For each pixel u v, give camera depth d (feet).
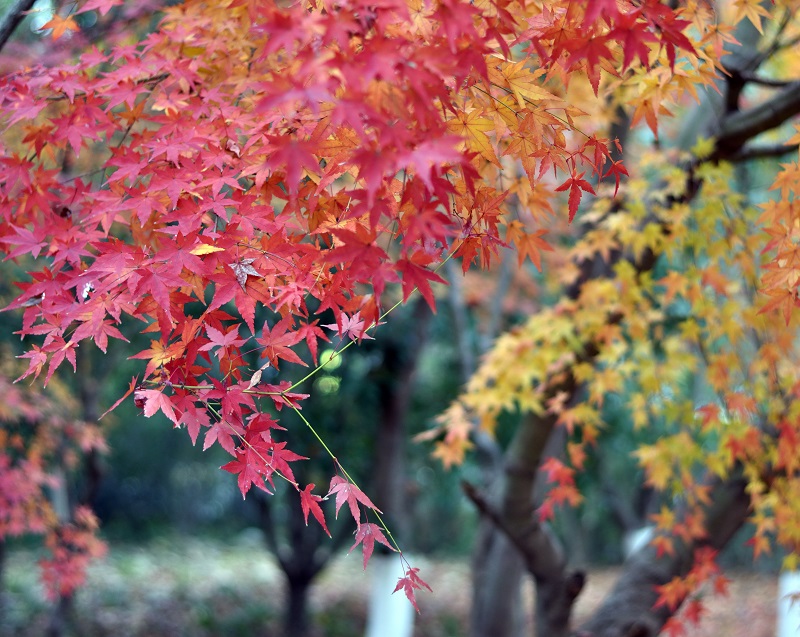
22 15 7.30
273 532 29.09
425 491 40.70
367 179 3.92
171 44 6.77
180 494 51.70
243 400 5.16
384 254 4.49
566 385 11.43
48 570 15.02
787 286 5.81
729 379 10.06
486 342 18.76
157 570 40.01
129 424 44.88
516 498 11.40
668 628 10.21
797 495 9.82
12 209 6.47
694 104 13.93
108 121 6.30
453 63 4.31
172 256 4.97
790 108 9.35
